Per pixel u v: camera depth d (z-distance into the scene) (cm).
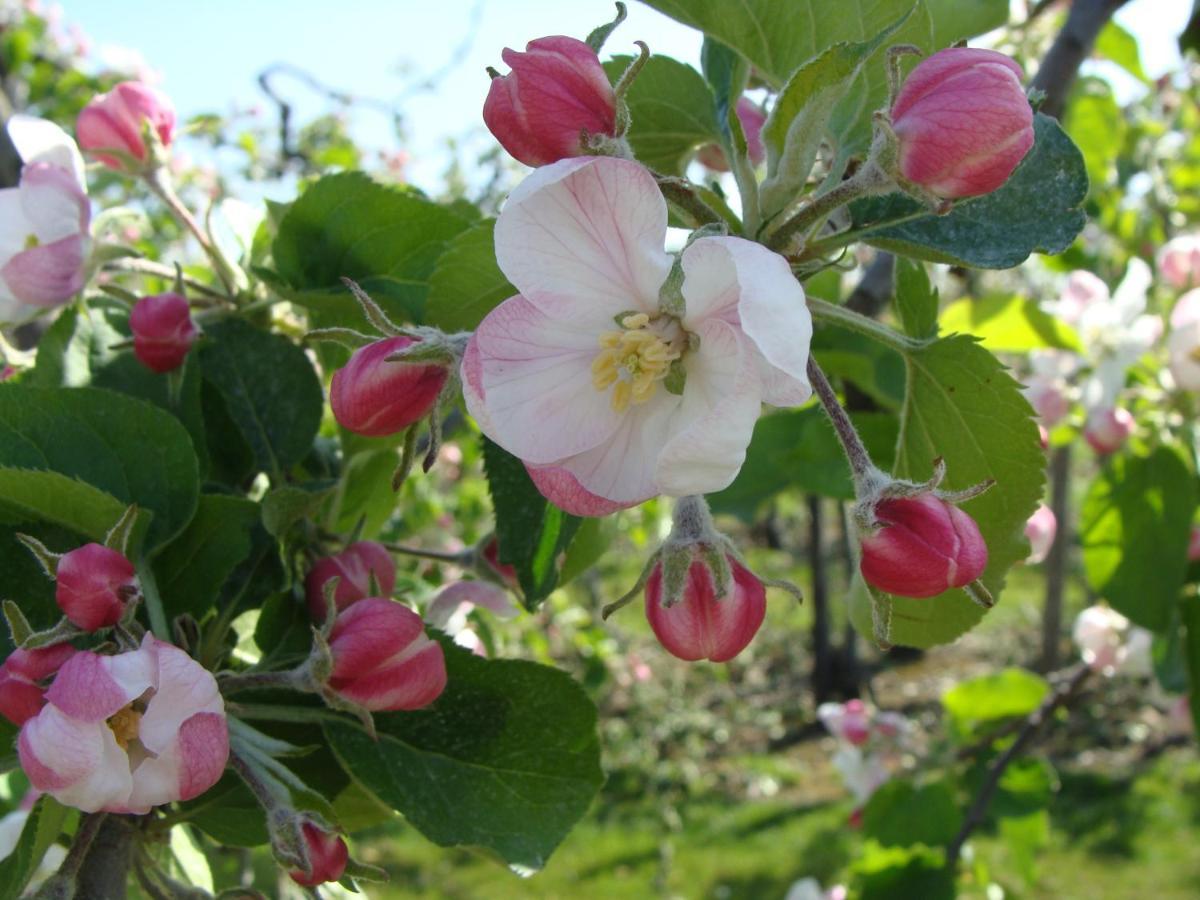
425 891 98
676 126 20
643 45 15
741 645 15
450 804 18
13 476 16
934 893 38
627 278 15
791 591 15
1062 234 16
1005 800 42
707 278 14
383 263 22
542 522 18
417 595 26
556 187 14
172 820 18
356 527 21
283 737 19
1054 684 42
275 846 15
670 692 135
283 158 52
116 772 14
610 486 15
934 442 18
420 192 24
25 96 78
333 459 24
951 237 16
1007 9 22
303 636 19
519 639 78
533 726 18
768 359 12
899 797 40
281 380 22
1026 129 14
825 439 32
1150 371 36
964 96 14
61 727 14
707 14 17
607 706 135
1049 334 34
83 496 17
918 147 14
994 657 154
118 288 22
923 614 20
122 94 23
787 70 18
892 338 17
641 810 119
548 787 18
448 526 87
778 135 16
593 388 15
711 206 16
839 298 31
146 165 24
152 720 14
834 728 45
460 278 18
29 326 30
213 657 18
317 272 22
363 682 16
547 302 14
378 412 15
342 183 22
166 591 18
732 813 117
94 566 15
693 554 15
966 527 14
